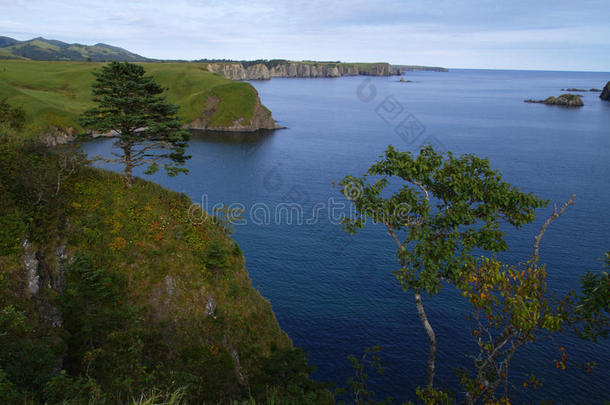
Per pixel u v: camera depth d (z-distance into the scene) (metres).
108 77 32.78
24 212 27.70
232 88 183.38
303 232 63.75
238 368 30.00
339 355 36.66
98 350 20.66
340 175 98.94
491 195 16.09
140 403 11.48
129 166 35.22
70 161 32.97
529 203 15.76
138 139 34.66
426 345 37.94
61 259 28.08
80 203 31.61
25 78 189.00
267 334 34.22
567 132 166.62
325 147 136.12
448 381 33.41
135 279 29.75
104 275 28.47
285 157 119.88
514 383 32.31
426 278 16.39
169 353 27.31
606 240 59.72
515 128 177.88
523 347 36.53
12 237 25.69
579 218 68.88
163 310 29.61
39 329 23.06
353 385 21.95
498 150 129.62
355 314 42.66
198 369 26.23
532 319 12.55
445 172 17.14
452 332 39.66
